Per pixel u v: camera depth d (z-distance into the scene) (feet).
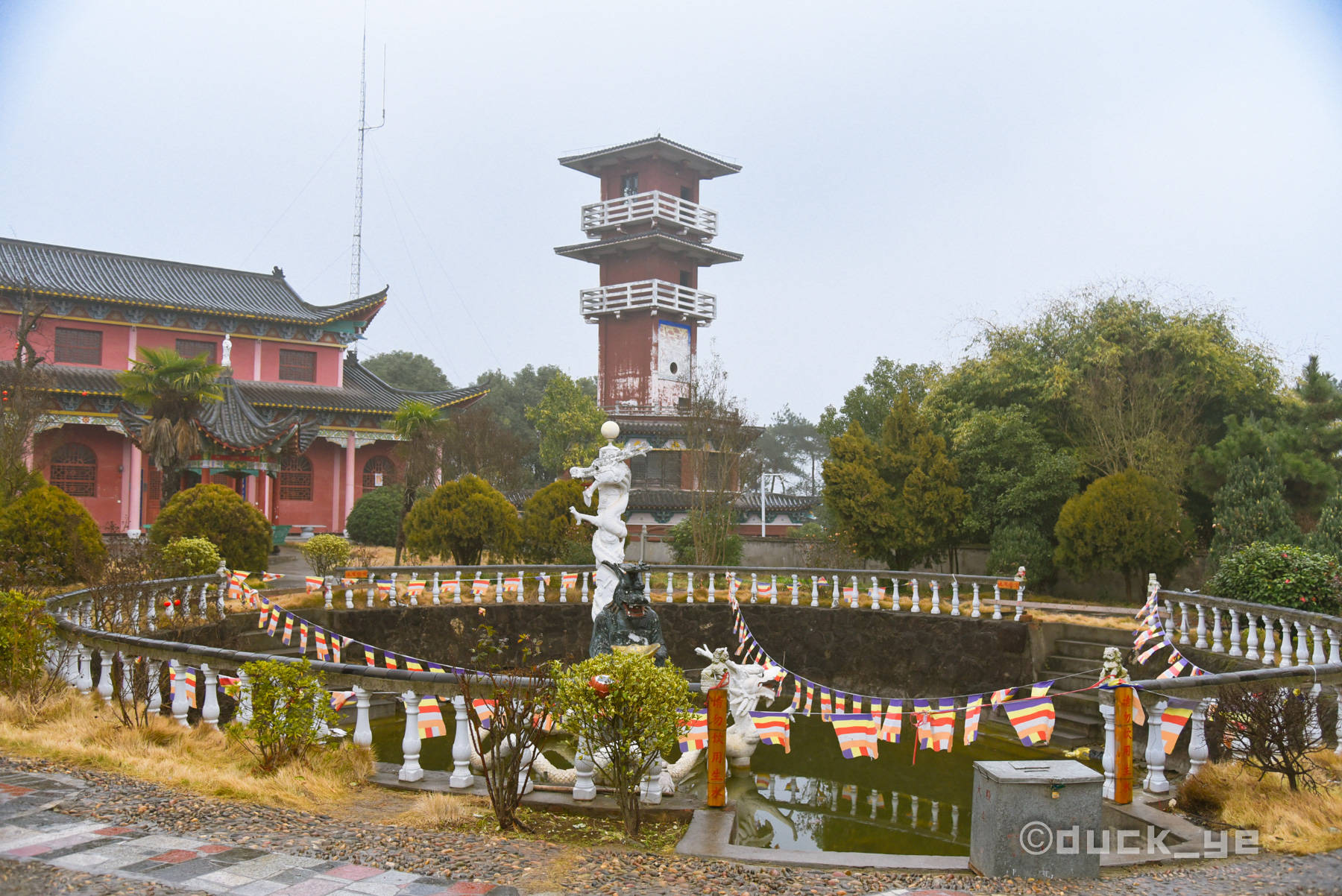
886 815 41.65
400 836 24.66
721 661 30.45
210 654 34.88
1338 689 33.42
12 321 139.95
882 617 71.26
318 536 86.79
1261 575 56.90
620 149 189.47
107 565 64.75
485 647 39.83
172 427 100.42
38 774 28.09
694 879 22.95
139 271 157.58
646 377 191.83
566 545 93.40
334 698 33.40
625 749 27.50
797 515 171.83
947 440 100.12
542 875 22.20
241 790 28.19
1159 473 83.35
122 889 19.02
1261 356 93.20
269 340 163.02
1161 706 30.68
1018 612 65.57
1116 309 96.32
